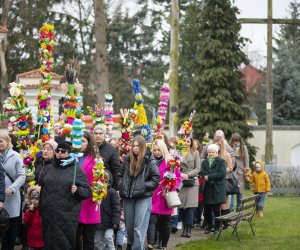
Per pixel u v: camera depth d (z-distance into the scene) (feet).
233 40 105.40
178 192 43.93
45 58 39.42
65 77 33.40
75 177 30.14
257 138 112.57
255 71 179.32
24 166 35.27
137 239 35.68
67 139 30.91
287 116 146.30
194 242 43.62
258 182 58.34
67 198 29.91
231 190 50.37
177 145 42.57
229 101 102.78
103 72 94.84
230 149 52.70
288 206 69.87
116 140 45.19
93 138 33.71
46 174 30.55
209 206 48.08
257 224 53.36
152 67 167.32
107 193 34.53
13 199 34.71
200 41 106.83
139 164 35.73
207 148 49.83
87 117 65.98
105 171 34.40
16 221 34.99
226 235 46.96
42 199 30.27
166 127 103.14
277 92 147.33
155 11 147.02
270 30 94.43
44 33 39.58
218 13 104.47
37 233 33.24
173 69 89.15
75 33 135.03
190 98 107.34
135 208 35.96
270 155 96.07
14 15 124.26
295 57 152.25
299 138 116.06
